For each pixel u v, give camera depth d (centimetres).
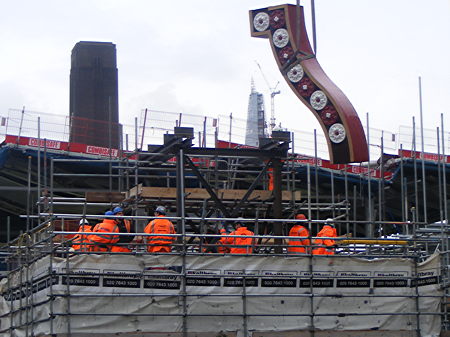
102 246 2605
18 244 2953
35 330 2650
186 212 3231
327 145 4219
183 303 2589
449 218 5253
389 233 5156
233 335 2625
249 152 3056
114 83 5934
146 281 2569
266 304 2661
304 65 4306
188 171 3494
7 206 5100
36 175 4638
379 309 2756
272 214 3164
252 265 2659
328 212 4831
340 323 2719
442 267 2838
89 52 5922
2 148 4394
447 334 2811
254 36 4447
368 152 4159
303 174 4641
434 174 4881
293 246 2697
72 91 5931
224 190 3111
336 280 2725
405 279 2789
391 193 5088
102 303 2527
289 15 4338
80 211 4956
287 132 3061
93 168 4550
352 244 3006
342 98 4203
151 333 2559
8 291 3008
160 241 2705
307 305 2697
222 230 2961
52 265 2500
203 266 2620
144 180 4031
